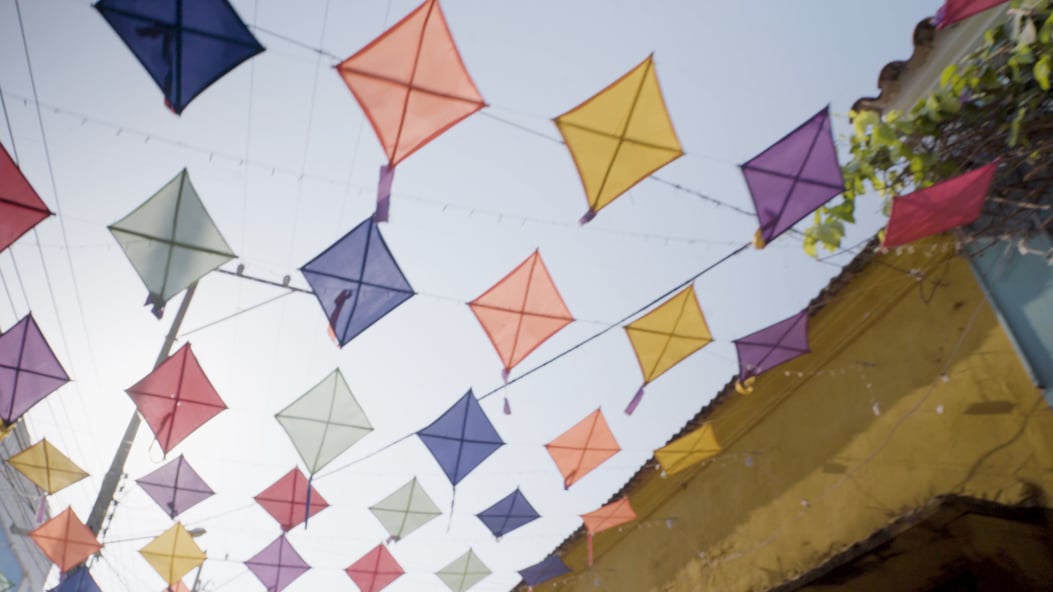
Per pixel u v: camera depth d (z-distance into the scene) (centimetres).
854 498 441
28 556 922
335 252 354
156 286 342
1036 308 337
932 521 344
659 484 636
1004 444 357
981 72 306
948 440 389
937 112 308
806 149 309
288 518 554
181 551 580
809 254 356
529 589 831
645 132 292
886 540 356
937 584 412
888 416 432
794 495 491
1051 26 275
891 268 433
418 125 288
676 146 296
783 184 320
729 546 543
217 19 249
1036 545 346
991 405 370
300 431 464
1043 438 339
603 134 293
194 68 262
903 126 314
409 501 560
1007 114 303
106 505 643
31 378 417
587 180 311
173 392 422
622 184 312
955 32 340
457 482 496
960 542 366
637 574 662
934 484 388
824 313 473
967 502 323
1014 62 286
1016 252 345
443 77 271
